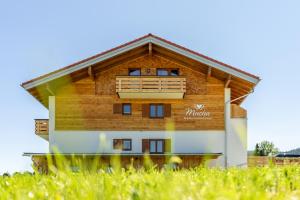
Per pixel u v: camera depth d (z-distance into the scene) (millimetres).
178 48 24484
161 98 26266
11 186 2354
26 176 2982
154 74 26234
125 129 26062
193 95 26250
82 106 26094
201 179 2611
